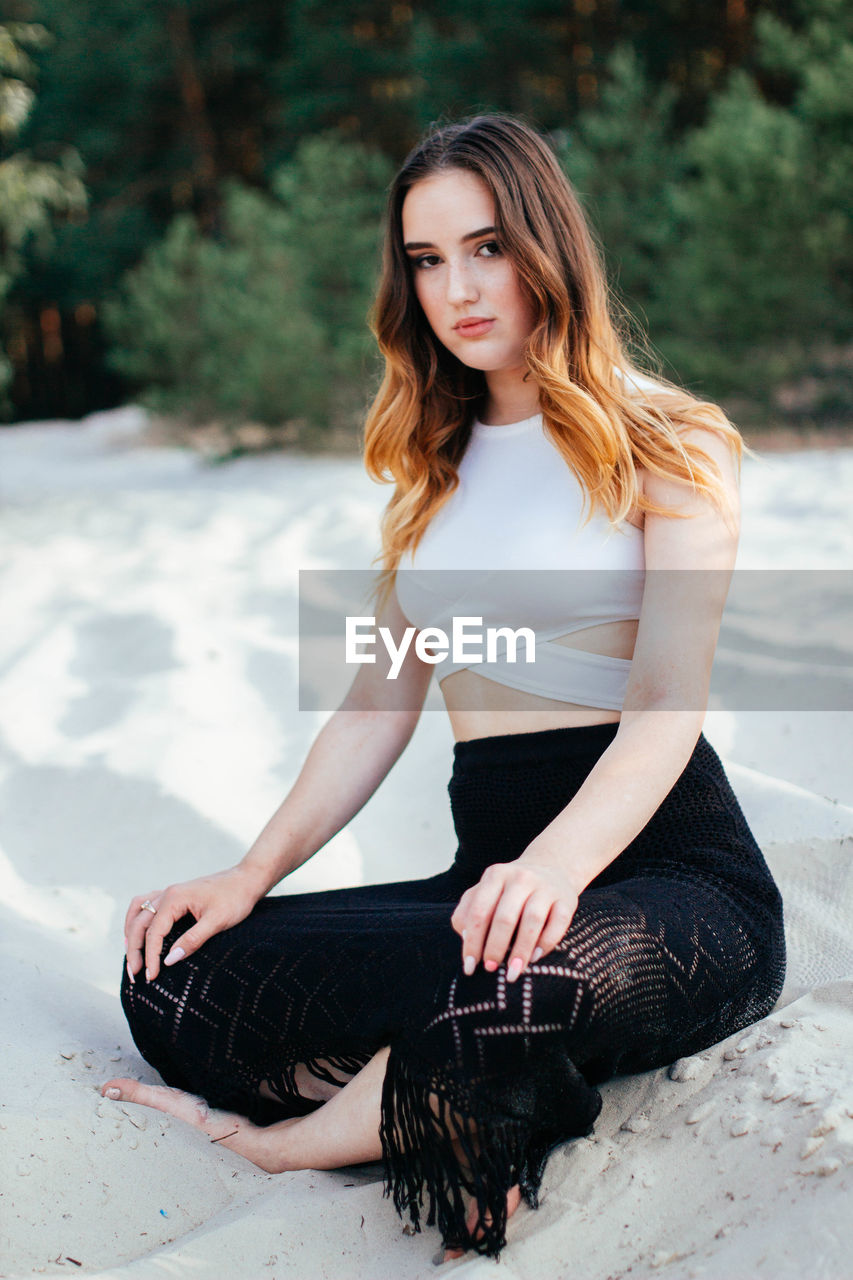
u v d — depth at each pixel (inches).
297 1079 55.6
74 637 147.5
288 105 644.7
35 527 259.6
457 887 59.6
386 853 90.2
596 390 57.9
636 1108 51.9
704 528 55.4
